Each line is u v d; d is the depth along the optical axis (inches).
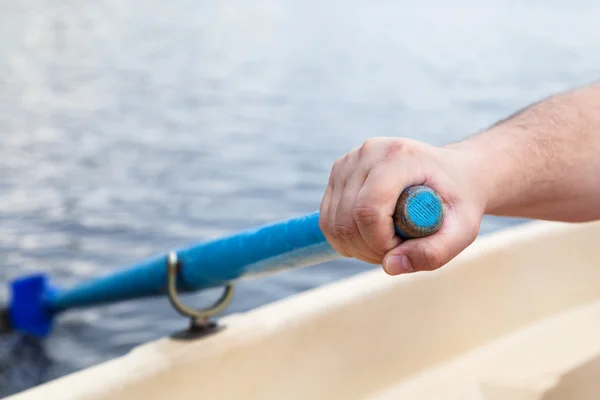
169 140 257.6
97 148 243.6
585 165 26.9
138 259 150.0
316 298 47.2
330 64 456.4
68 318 120.9
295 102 339.0
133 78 387.5
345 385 46.9
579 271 57.0
